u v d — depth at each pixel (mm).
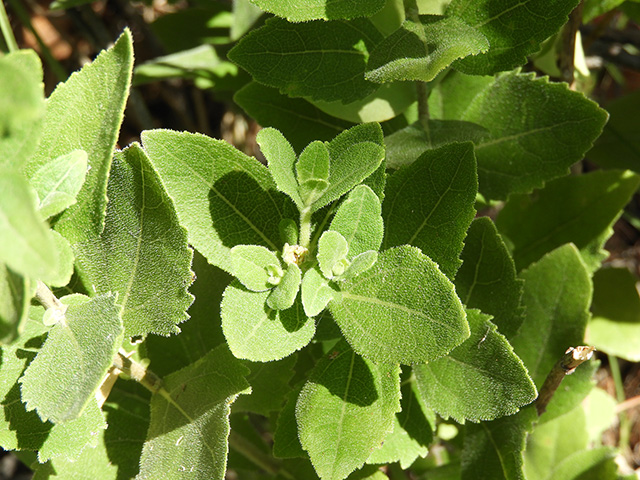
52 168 159
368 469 242
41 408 157
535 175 261
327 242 180
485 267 237
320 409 196
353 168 182
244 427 293
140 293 189
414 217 203
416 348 175
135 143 167
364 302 184
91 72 164
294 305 188
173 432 202
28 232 112
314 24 227
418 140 239
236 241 201
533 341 271
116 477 238
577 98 251
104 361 154
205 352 245
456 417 203
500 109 263
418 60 199
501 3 212
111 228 181
